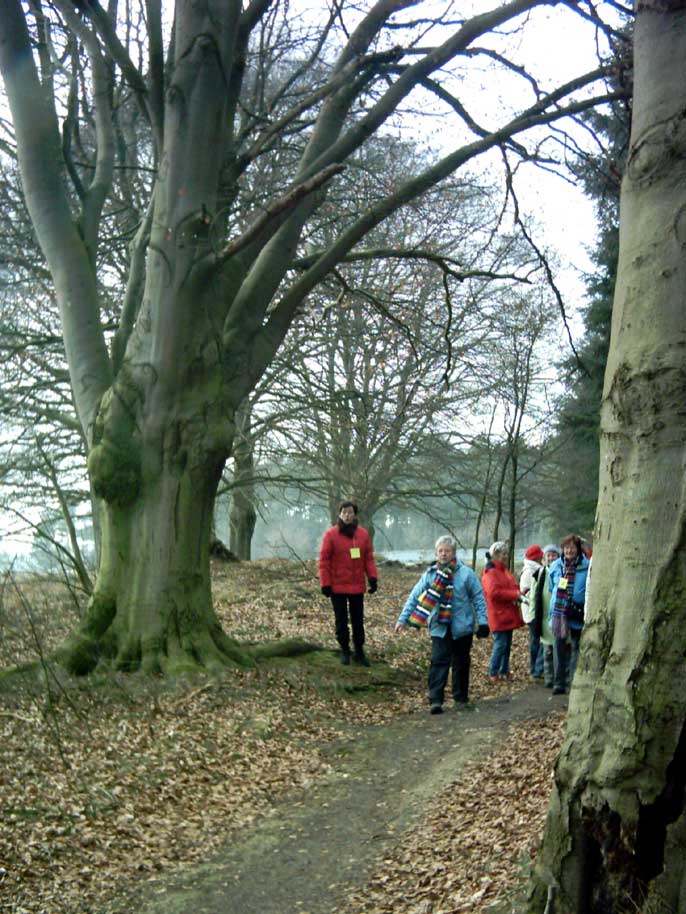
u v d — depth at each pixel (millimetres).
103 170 14047
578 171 12875
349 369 25609
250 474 24297
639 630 3793
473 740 9211
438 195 22453
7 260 16141
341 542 13094
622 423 3943
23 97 12438
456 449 26562
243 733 9383
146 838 6746
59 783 7434
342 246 12617
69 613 14719
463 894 5250
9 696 9867
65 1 13117
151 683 10633
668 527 3766
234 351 12141
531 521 32969
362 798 7691
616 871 3830
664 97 3945
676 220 3865
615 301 4109
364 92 14953
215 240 12000
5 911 5355
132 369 11617
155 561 11500
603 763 3844
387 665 13500
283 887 5941
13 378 17812
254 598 20234
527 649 16672
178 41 11414
